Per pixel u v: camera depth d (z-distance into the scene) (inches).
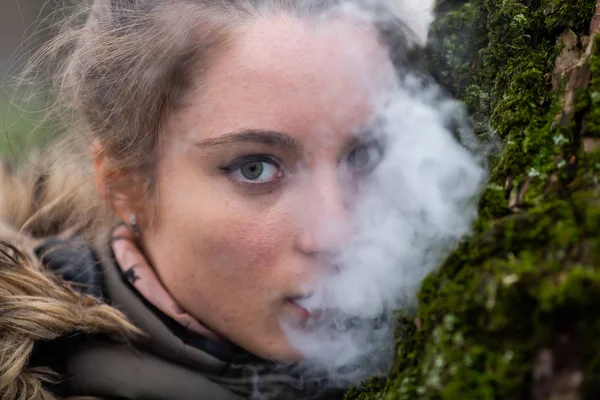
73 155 59.6
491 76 45.4
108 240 52.7
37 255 55.3
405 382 33.0
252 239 44.6
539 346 26.6
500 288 28.2
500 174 35.5
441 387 29.4
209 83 44.6
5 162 68.0
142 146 48.6
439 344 30.3
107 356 48.9
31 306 47.6
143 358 48.8
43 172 62.8
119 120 50.1
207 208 45.2
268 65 43.4
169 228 47.7
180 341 48.2
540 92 38.7
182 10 46.5
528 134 35.7
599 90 33.2
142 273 50.0
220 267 45.8
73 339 49.8
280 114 43.1
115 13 51.6
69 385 48.6
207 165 45.1
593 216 27.3
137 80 48.5
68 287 50.4
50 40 57.2
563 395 25.7
